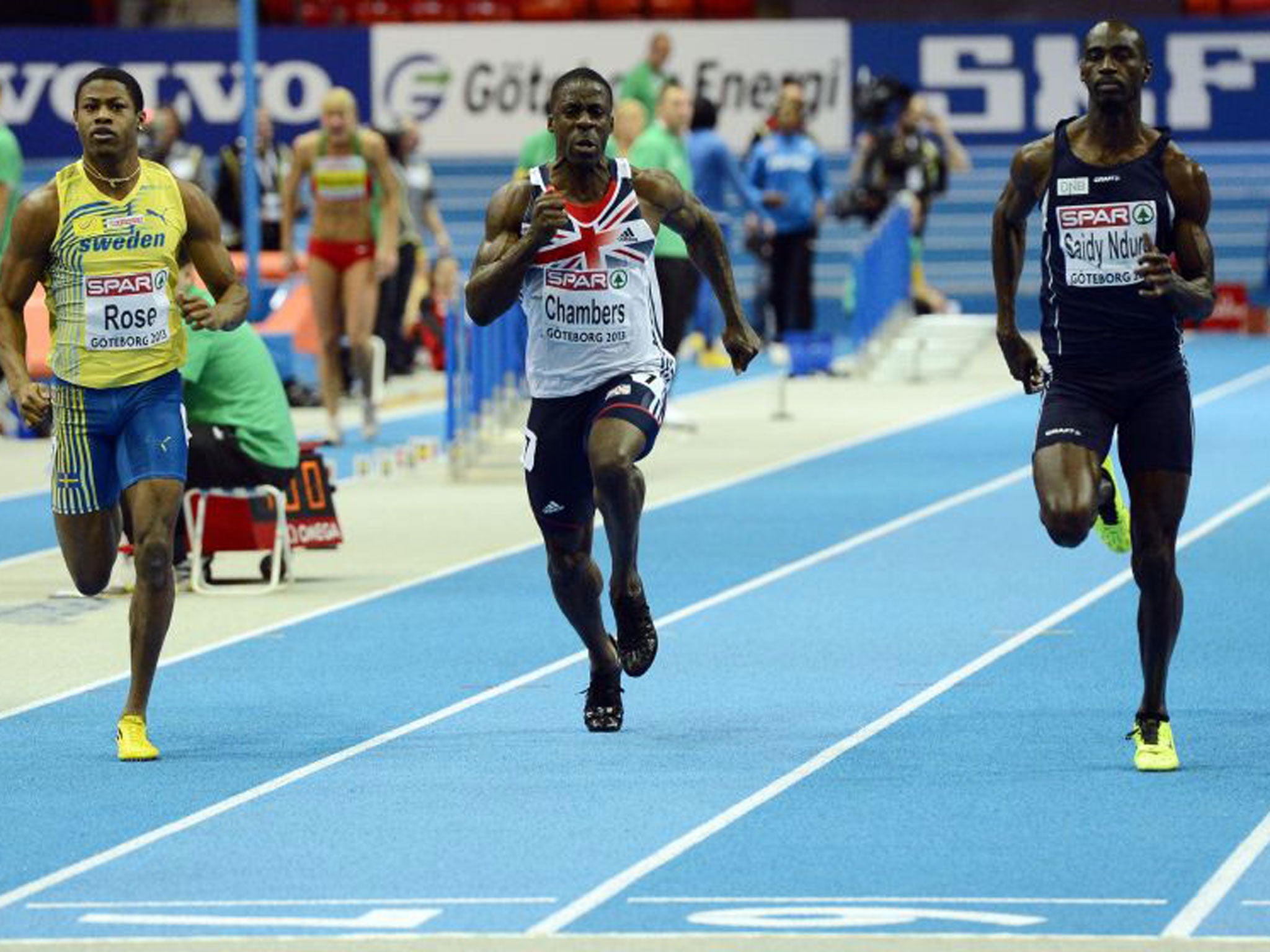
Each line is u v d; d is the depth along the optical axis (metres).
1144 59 23.34
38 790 23.22
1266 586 35.66
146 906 18.83
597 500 24.42
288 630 32.66
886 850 20.38
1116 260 23.48
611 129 24.70
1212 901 18.58
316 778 23.58
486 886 19.30
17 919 18.52
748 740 25.19
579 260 24.55
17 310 24.83
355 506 45.88
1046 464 23.34
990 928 17.81
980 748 24.64
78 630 32.94
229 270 25.25
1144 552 23.59
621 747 24.89
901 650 30.61
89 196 24.55
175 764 24.36
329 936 17.80
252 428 35.84
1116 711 26.56
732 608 34.16
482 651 30.81
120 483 24.98
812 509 45.19
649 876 19.56
